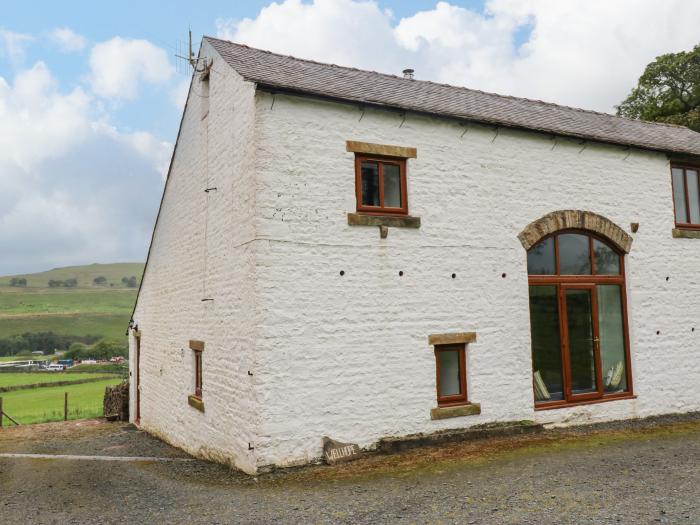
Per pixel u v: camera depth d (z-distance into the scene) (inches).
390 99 375.6
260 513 239.3
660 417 437.7
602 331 432.1
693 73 923.4
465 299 375.6
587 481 267.1
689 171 489.7
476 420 371.9
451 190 378.9
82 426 617.0
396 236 356.8
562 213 416.5
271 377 312.7
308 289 327.6
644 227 451.8
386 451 336.8
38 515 254.8
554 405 403.9
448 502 242.2
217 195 388.8
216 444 369.7
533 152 412.5
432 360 360.5
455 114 376.8
